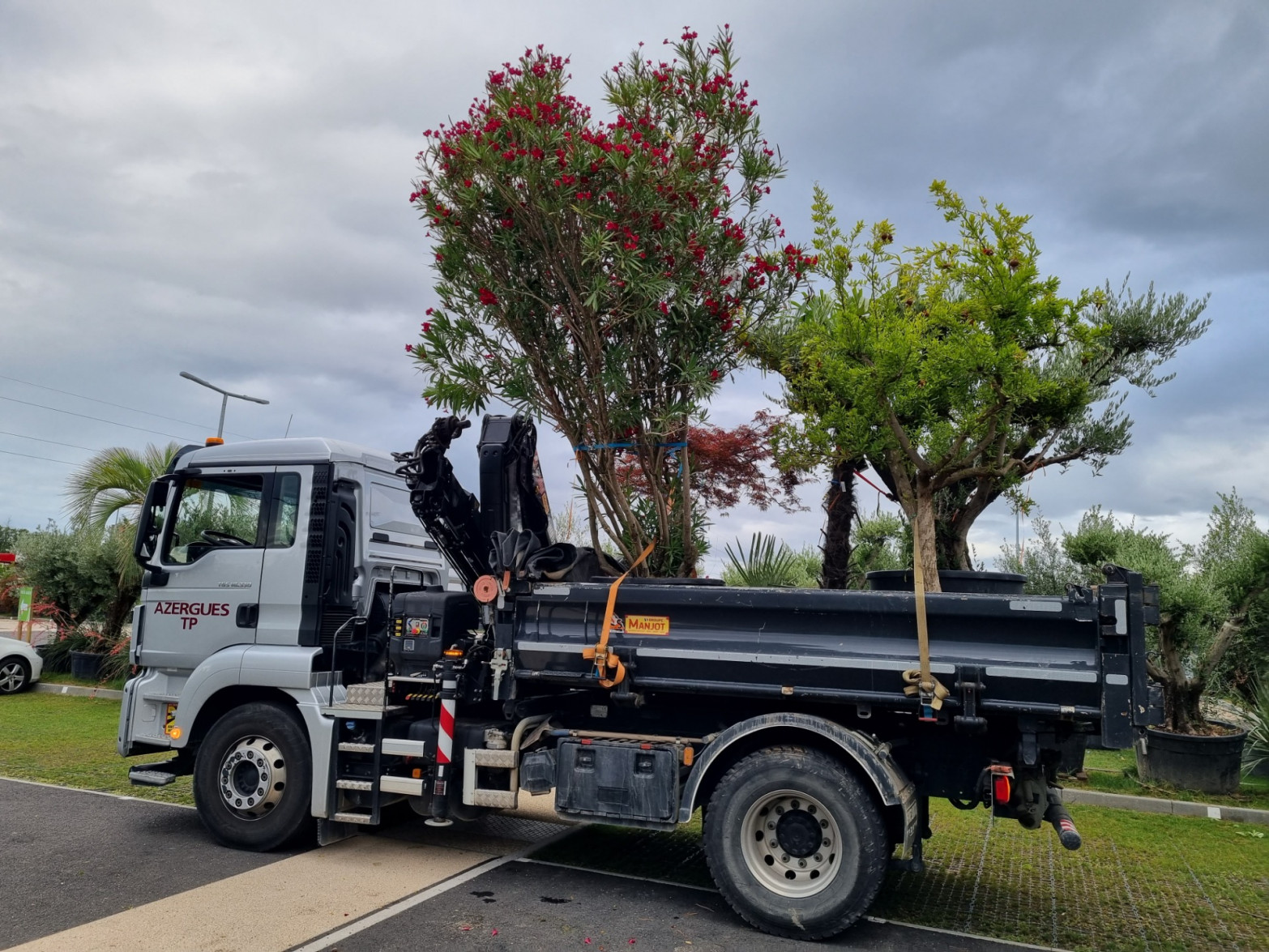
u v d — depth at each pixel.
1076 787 8.32
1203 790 8.09
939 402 7.65
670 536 7.59
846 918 4.61
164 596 6.63
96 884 5.18
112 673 14.22
